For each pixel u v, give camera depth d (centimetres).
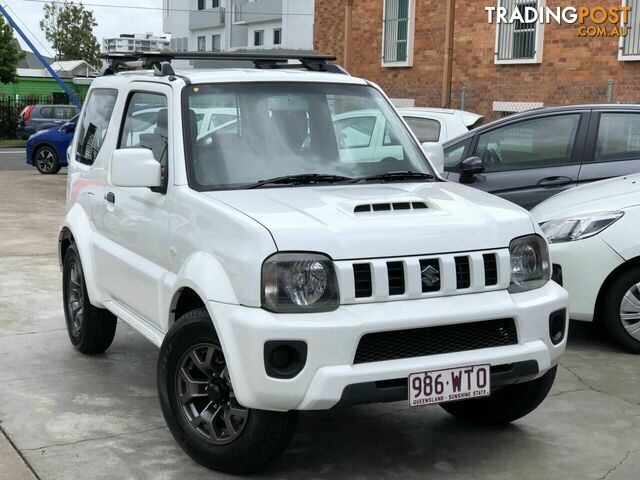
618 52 1616
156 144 492
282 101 495
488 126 835
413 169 505
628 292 609
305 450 449
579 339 659
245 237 386
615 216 606
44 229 1238
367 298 381
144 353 629
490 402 473
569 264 614
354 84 528
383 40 2083
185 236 434
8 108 4350
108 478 411
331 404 368
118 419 493
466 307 389
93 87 631
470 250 400
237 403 399
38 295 809
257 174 461
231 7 4909
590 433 472
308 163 476
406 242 389
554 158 796
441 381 383
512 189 806
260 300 375
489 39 1842
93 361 607
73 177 628
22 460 432
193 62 734
